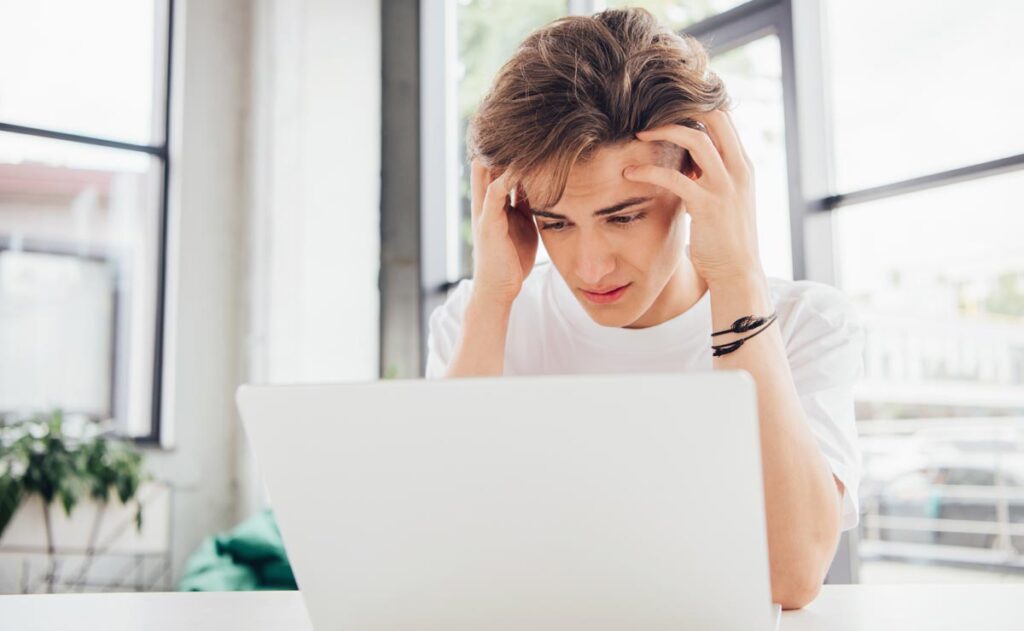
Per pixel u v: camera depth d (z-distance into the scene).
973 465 2.34
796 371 1.10
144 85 4.10
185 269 4.05
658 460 0.59
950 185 2.28
